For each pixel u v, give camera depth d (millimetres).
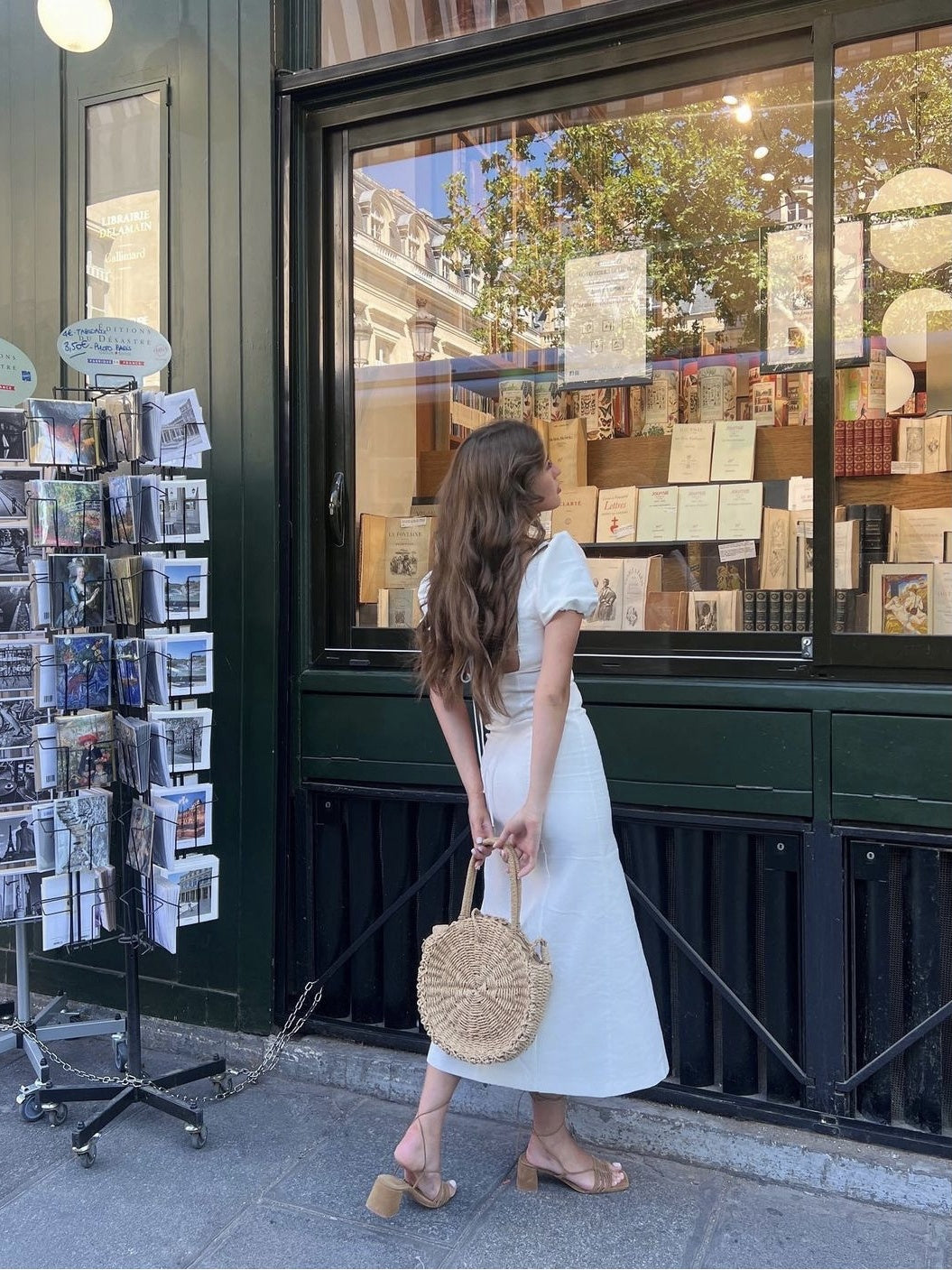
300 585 2939
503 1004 1900
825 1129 2312
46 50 3225
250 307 2914
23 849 2746
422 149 2906
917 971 2248
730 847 2422
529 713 2000
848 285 2455
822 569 2406
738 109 2598
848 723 2295
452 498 2025
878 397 2438
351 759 2836
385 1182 2100
